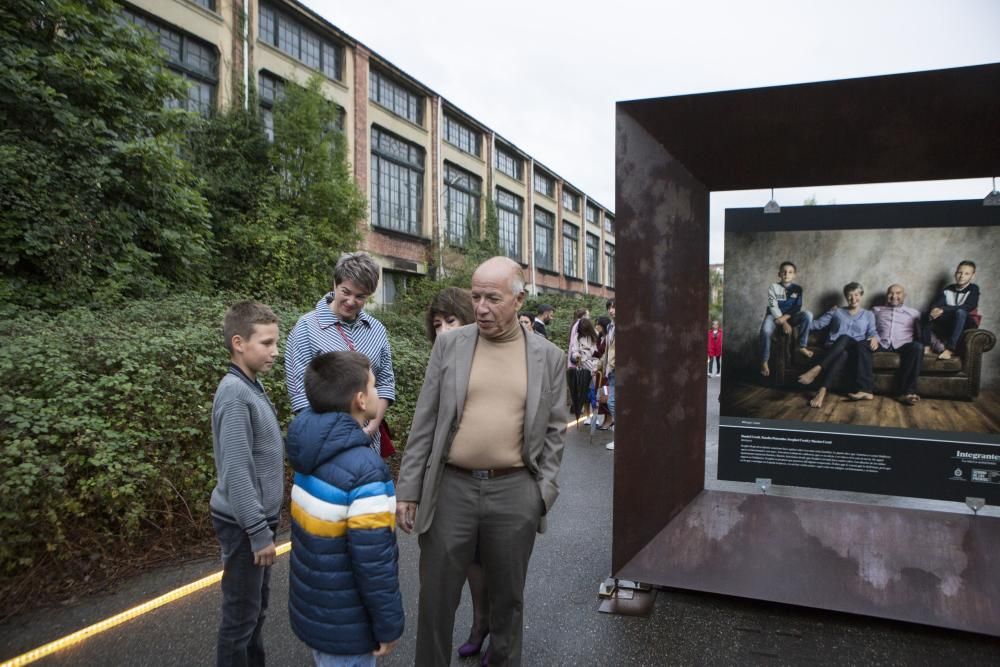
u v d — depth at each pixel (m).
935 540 3.44
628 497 3.42
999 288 3.47
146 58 8.84
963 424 3.53
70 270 7.20
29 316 6.04
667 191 3.48
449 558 2.27
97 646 2.85
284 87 14.88
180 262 9.09
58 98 7.68
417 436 2.39
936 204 3.58
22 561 3.31
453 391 2.30
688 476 3.85
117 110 8.40
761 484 3.90
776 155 3.39
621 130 3.21
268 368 2.21
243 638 2.15
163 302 6.73
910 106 2.92
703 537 3.63
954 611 2.99
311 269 12.58
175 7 13.16
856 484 3.73
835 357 3.75
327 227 13.35
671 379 3.65
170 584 3.53
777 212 3.83
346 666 1.85
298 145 13.64
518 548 2.28
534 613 3.25
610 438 8.62
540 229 36.44
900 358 3.64
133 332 4.67
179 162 8.95
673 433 3.70
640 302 3.37
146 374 4.04
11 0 7.31
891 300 3.65
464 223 27.09
